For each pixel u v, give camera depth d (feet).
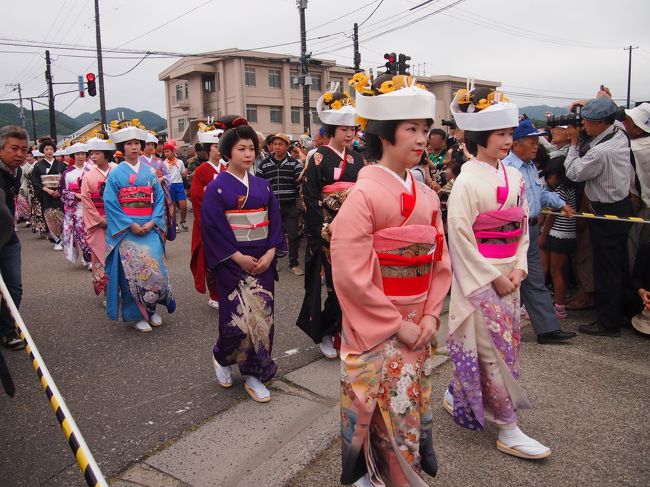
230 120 11.64
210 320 17.28
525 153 13.82
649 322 14.55
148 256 15.81
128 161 15.93
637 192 15.74
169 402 11.42
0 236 7.98
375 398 6.65
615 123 14.66
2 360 8.29
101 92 75.92
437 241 6.99
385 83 6.66
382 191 6.58
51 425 10.53
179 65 121.49
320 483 8.54
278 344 14.87
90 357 14.17
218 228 11.10
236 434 9.95
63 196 25.98
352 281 6.41
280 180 22.95
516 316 9.57
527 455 9.04
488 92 9.30
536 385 11.76
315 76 118.32
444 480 8.54
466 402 9.39
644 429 9.89
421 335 6.74
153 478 8.70
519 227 9.72
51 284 23.06
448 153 19.93
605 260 14.48
